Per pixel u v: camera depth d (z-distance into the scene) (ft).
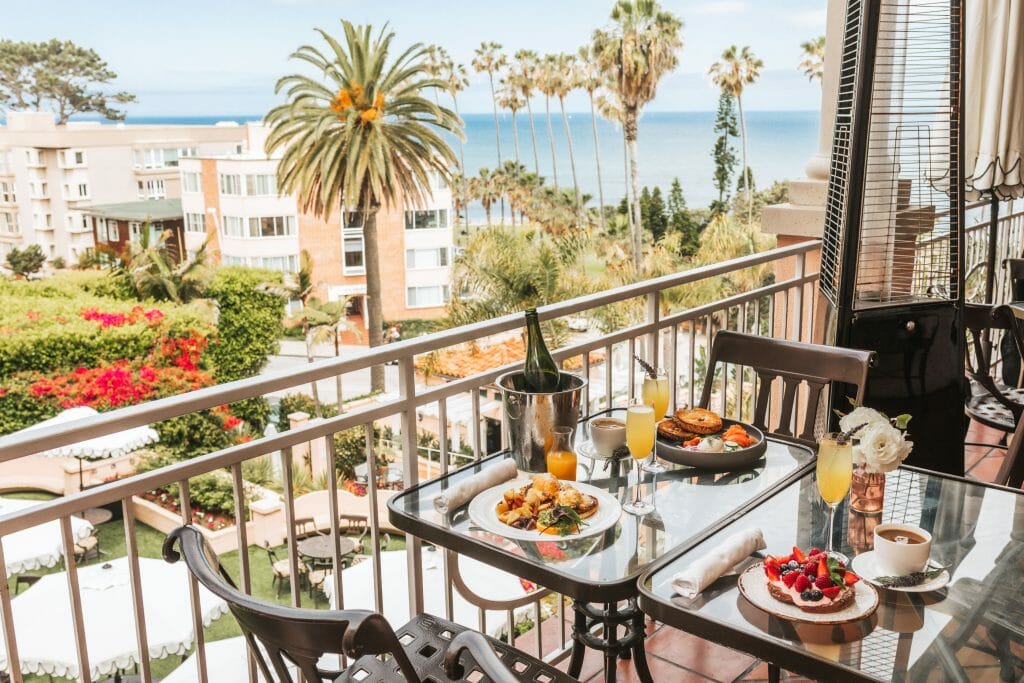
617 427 6.83
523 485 6.02
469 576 16.97
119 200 170.91
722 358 8.55
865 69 9.04
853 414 6.03
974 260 15.84
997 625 4.48
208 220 159.63
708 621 4.47
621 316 77.36
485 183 207.51
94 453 44.01
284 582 44.42
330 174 99.96
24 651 17.07
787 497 6.10
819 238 14.25
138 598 5.26
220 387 5.52
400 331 169.48
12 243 163.32
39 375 97.25
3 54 177.99
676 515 5.84
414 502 6.15
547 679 5.55
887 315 9.62
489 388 7.60
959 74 9.48
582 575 4.99
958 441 10.03
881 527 5.16
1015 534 5.61
